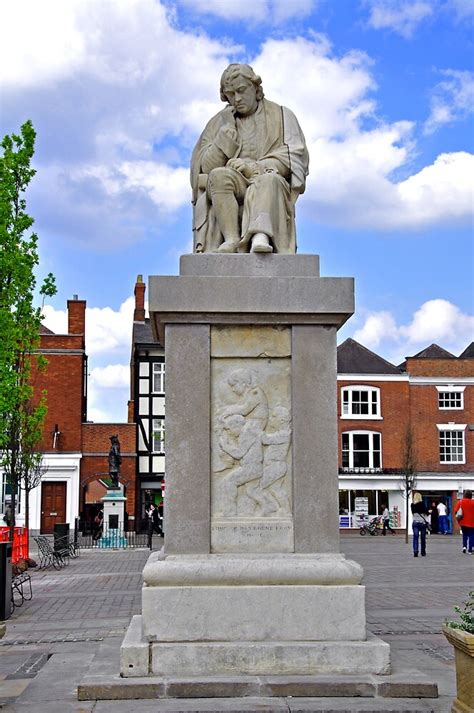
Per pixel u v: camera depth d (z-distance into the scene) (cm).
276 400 732
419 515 2512
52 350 4516
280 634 669
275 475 718
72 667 776
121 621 1147
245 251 773
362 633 672
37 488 4369
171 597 670
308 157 841
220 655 653
